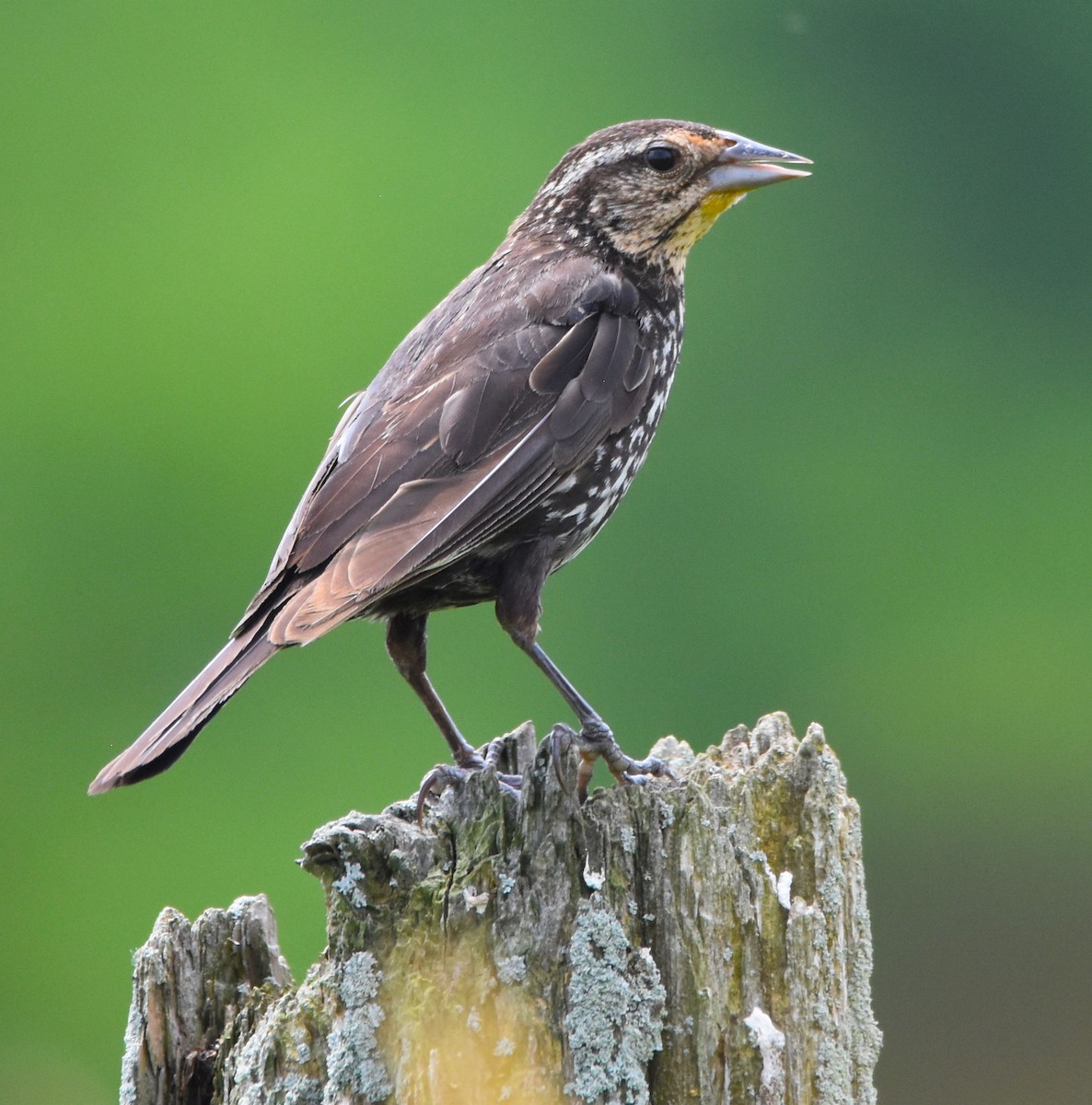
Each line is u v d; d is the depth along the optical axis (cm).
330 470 1099
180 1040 920
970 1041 2627
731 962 871
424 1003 845
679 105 2981
